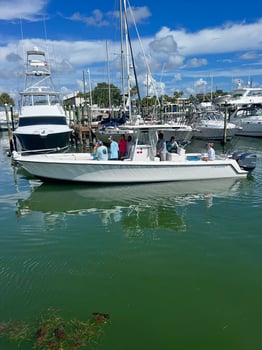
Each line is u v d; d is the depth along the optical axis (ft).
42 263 23.26
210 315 17.17
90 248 25.61
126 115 81.66
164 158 43.68
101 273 21.72
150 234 27.99
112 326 16.40
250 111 103.30
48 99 80.23
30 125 70.95
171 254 24.18
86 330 16.10
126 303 18.35
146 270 21.97
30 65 78.43
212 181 44.47
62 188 43.01
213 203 35.73
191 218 31.37
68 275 21.56
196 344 15.11
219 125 91.76
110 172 41.81
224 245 25.35
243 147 84.69
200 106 126.11
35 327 16.37
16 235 28.55
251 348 14.84
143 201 37.17
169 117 112.47
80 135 92.07
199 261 22.97
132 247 25.54
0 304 18.40
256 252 24.08
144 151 43.32
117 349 14.83
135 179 42.68
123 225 30.35
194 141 96.68
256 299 18.49
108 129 73.10
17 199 39.70
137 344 15.14
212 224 29.68
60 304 18.37
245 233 27.48
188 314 17.26
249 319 16.79
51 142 67.56
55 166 41.73
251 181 44.68
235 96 116.67
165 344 15.11
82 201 37.93
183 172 43.34
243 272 21.39
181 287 19.85
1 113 167.84
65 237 27.89
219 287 19.74
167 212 33.35
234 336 15.58
